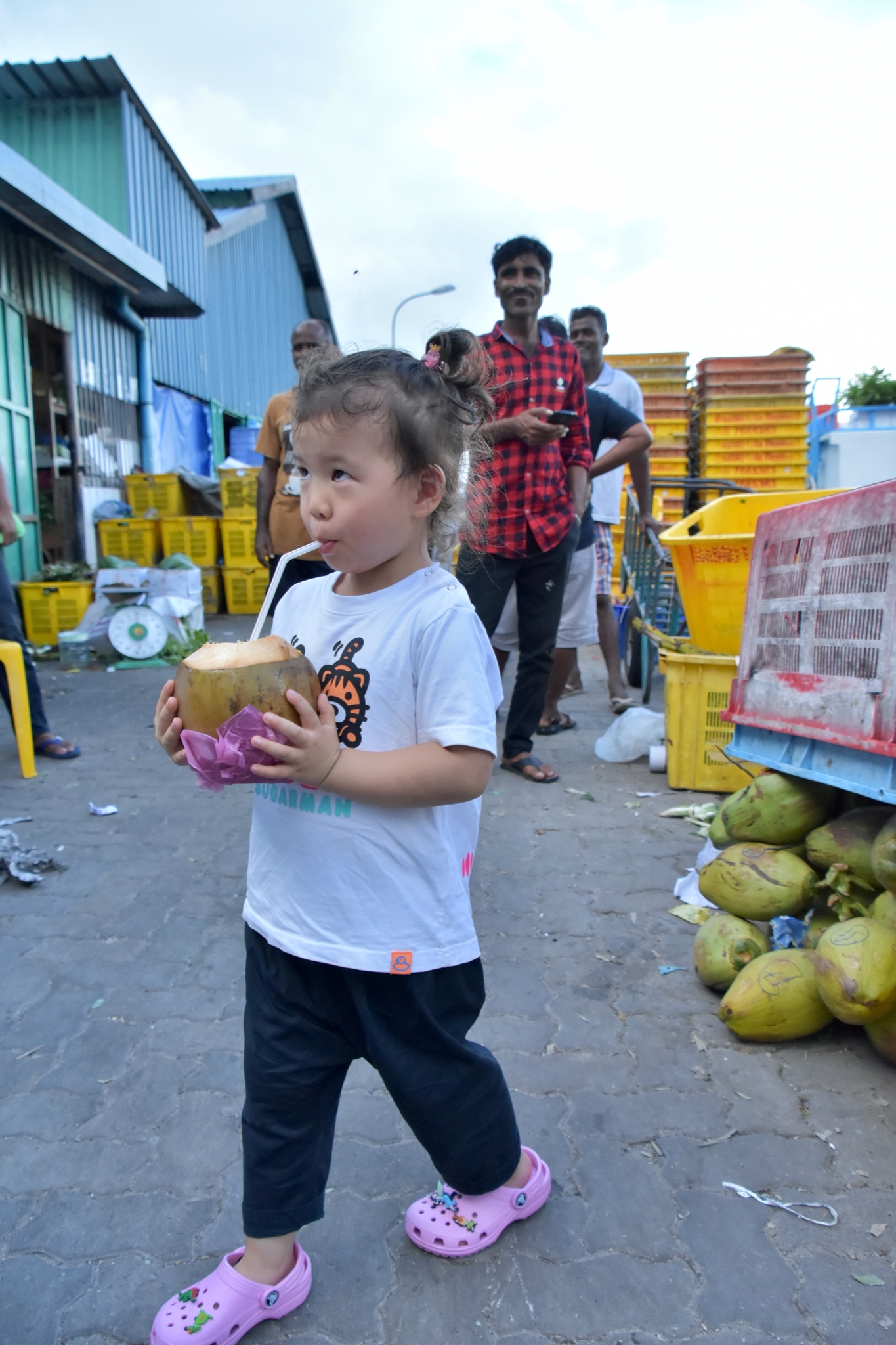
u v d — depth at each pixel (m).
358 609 1.47
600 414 5.51
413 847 1.42
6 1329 1.57
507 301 4.25
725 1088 2.18
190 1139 2.04
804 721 2.80
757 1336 1.54
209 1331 1.48
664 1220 1.79
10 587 4.87
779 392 11.32
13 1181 1.91
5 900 3.26
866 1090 2.17
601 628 6.16
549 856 3.62
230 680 1.27
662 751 4.71
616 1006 2.54
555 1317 1.58
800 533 2.91
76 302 10.58
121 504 11.06
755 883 2.62
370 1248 1.74
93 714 6.21
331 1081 1.53
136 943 2.93
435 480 1.40
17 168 7.62
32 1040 2.40
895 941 2.16
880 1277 1.65
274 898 1.47
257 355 19.66
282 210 20.88
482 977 1.57
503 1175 1.66
